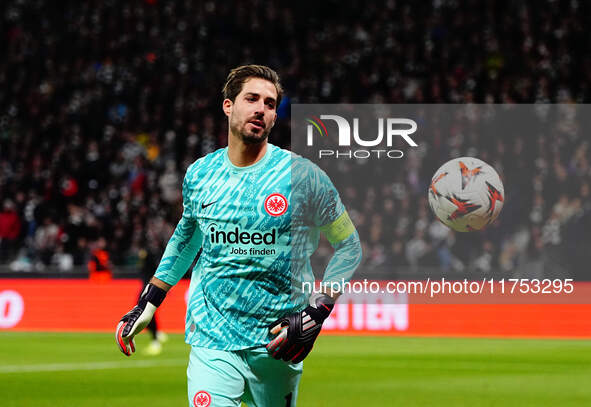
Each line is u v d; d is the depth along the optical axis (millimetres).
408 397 31969
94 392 33250
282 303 14852
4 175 82562
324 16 102625
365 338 53469
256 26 101375
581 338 53250
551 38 91250
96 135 89062
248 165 14938
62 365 41844
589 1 94188
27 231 75125
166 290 15859
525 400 31406
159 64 96375
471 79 86312
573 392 33344
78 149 83938
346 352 46406
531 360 43250
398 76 90188
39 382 36062
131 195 76750
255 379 14977
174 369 40250
